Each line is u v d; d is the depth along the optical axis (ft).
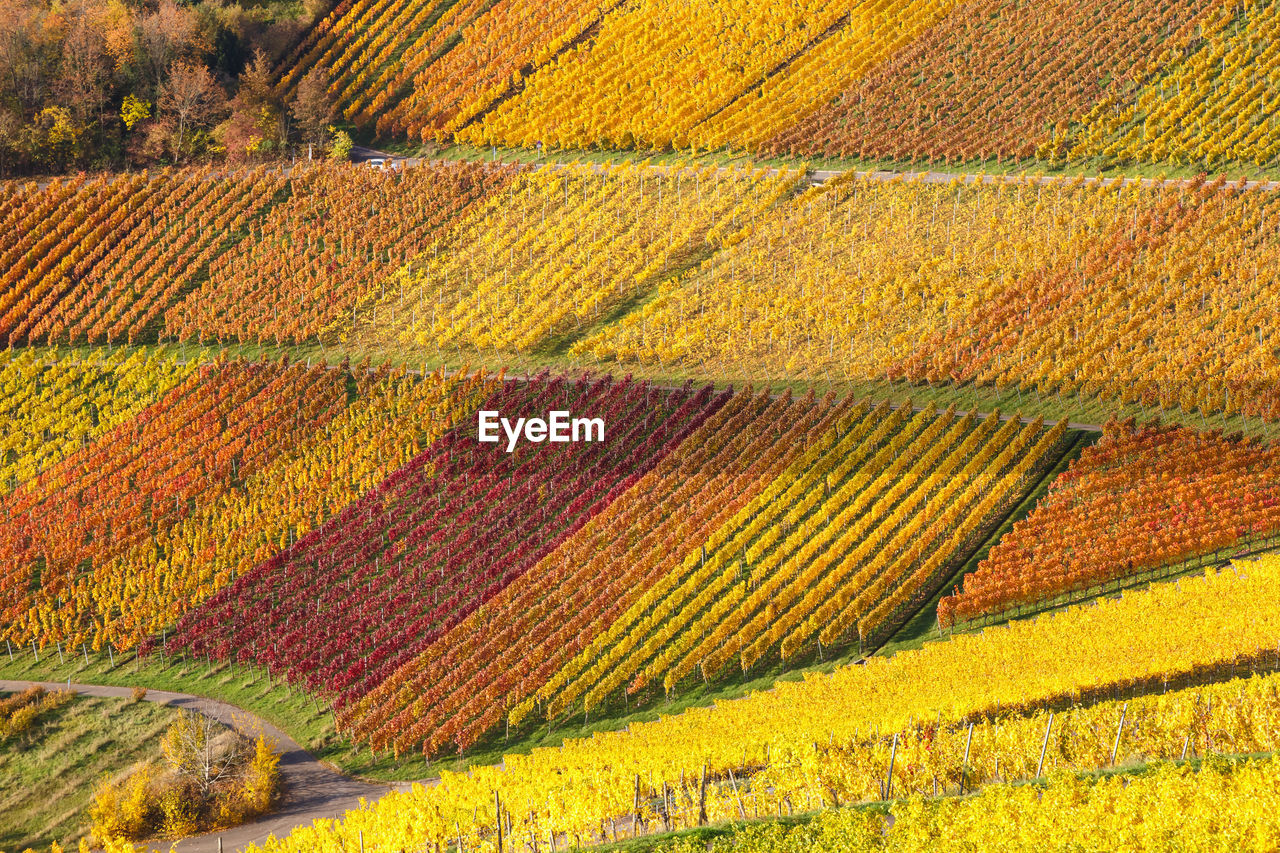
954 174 502.79
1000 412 376.07
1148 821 177.37
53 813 264.72
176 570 340.80
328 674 305.12
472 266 463.83
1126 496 332.19
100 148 524.52
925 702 258.78
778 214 479.82
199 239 470.80
